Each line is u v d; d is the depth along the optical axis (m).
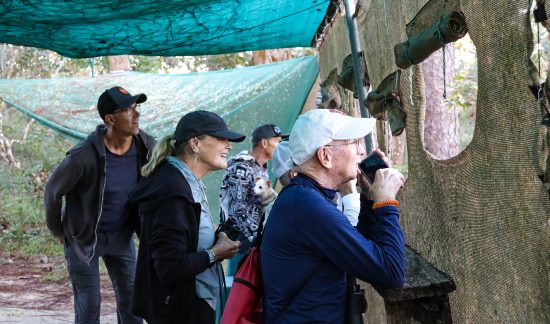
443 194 2.67
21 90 7.54
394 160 8.11
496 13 1.94
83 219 4.21
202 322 3.12
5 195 11.70
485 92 2.11
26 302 6.88
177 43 5.95
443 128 4.50
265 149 4.72
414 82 2.95
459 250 2.51
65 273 8.21
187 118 3.23
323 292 2.12
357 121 2.20
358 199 3.00
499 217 2.08
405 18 2.98
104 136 4.23
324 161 2.19
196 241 3.09
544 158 1.73
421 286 2.37
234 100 7.62
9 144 12.80
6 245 9.85
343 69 4.85
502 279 2.08
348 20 4.37
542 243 1.78
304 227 2.10
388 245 2.11
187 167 3.19
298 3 5.19
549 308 1.76
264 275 2.21
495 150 2.07
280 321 2.15
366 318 4.65
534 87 1.73
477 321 2.35
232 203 4.41
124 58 11.55
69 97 7.58
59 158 12.52
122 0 4.21
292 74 7.68
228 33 5.86
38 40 5.32
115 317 6.34
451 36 2.36
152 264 3.10
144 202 3.08
